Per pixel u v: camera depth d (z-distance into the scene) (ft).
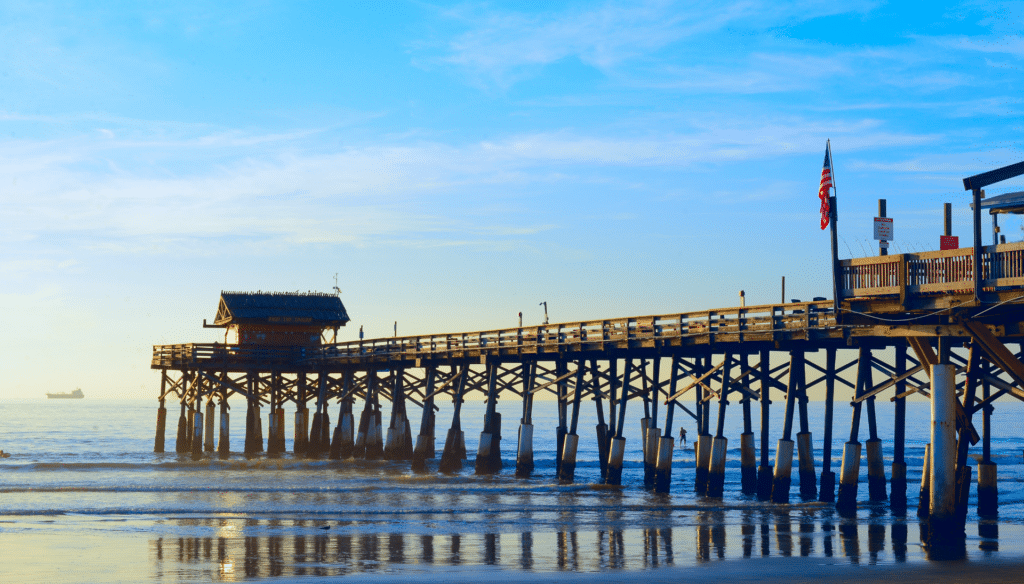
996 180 60.90
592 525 88.02
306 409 186.70
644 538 80.02
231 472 148.15
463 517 94.07
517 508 99.71
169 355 190.90
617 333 109.29
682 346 102.89
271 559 70.79
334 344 173.99
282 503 106.63
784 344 93.66
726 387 100.68
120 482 130.93
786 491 97.19
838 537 79.15
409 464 157.99
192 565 68.39
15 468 156.04
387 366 160.66
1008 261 59.93
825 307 86.43
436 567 67.31
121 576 64.23
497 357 132.36
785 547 74.49
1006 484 139.33
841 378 94.48
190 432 197.16
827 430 97.81
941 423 66.74
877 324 70.18
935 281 63.87
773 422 476.13
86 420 540.11
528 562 69.10
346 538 80.94
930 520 68.33
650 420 127.24
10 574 64.90
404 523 90.38
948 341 67.41
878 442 98.68
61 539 80.38
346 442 168.96
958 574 61.16
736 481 142.00
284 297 196.65
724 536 80.48
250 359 184.65
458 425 141.79
